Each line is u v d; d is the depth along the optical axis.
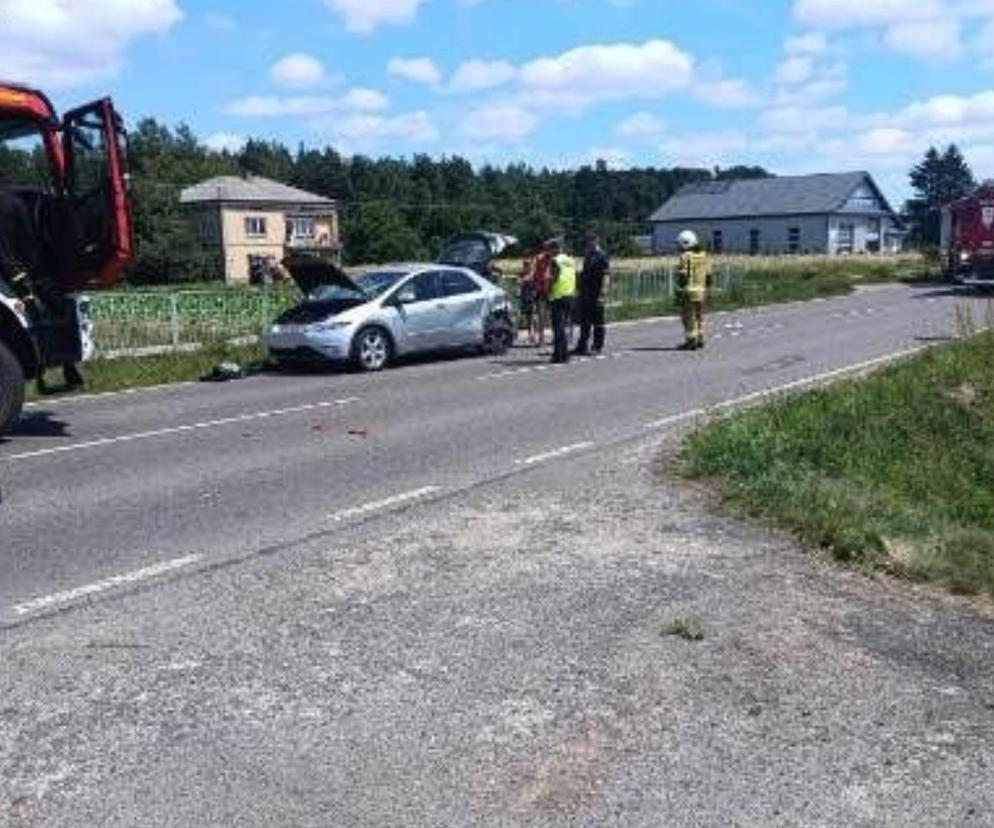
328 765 4.41
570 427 11.98
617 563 6.89
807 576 6.68
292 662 5.38
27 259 12.17
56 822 4.01
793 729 4.73
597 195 141.12
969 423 13.09
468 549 7.22
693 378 16.17
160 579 6.66
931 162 128.50
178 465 10.26
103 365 18.25
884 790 4.26
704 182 106.69
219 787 4.25
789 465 9.28
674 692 5.05
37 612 6.11
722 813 4.08
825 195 96.31
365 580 6.59
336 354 17.92
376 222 93.44
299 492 9.00
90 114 12.17
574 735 4.65
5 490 9.29
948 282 43.56
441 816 4.05
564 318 18.67
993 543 7.41
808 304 34.16
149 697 5.00
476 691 5.06
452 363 19.05
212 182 87.62
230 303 21.86
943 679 5.27
